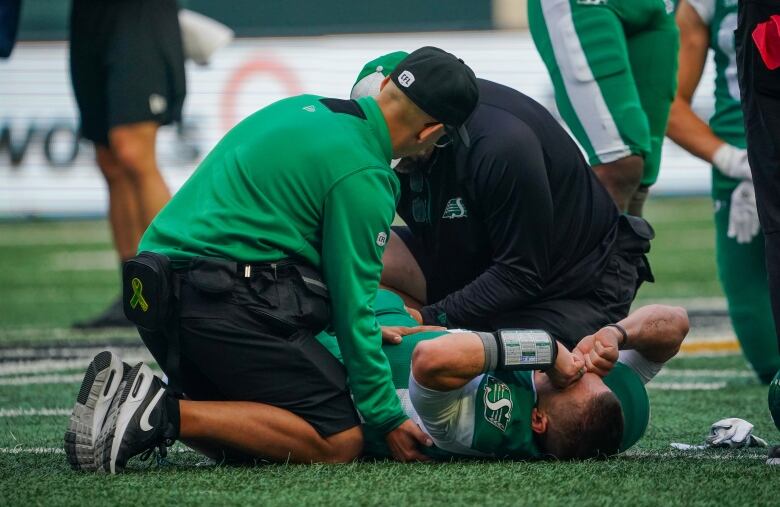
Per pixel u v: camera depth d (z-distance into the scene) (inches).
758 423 625.0
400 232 614.9
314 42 2351.1
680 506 401.4
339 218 467.2
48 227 2262.6
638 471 457.4
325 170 469.1
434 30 2361.0
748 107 483.8
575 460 477.4
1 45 963.3
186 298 464.4
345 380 480.1
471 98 482.3
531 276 537.0
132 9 998.4
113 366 456.8
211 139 2292.1
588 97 710.5
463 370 450.6
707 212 2298.2
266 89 2324.1
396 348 499.2
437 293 593.3
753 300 778.2
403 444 479.8
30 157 2299.5
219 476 451.2
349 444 480.1
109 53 1003.9
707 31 806.5
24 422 625.0
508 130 528.7
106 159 1062.4
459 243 560.4
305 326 471.5
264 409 467.5
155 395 454.0
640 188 772.0
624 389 488.1
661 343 497.0
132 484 435.5
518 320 550.9
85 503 406.0
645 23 730.8
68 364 895.1
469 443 472.7
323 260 473.4
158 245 477.4
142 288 457.1
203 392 489.7
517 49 2348.7
